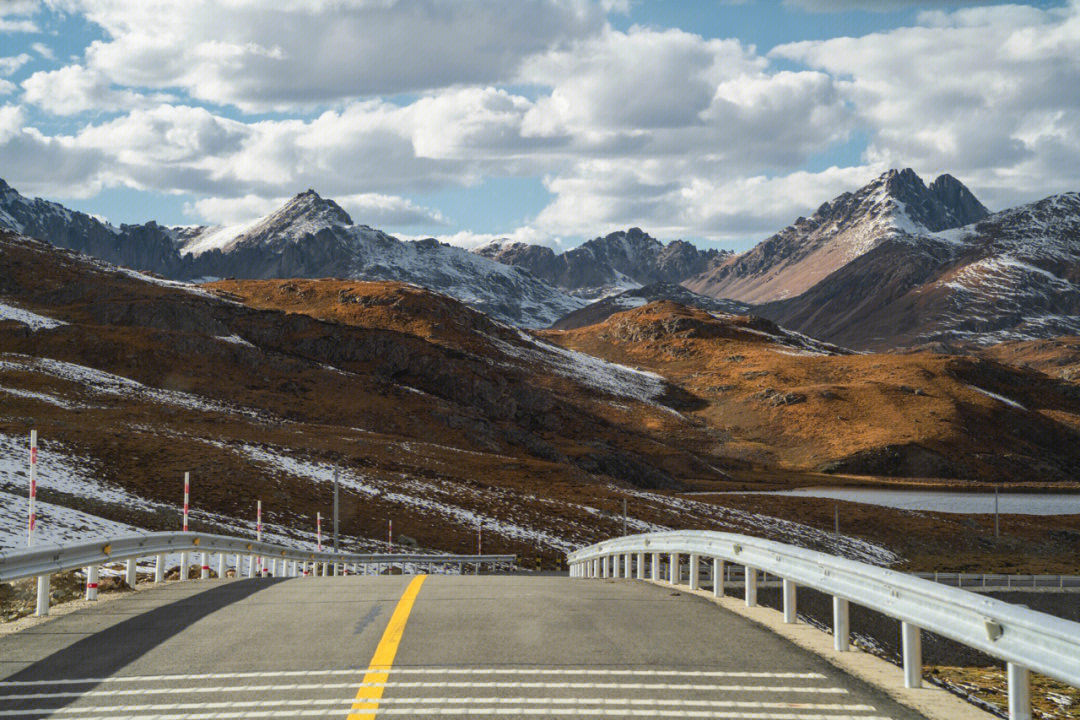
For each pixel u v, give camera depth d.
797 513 120.12
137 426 110.44
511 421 197.88
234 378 169.75
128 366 163.75
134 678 9.11
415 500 92.56
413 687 8.67
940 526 119.25
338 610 13.01
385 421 164.12
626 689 8.64
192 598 14.50
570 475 128.75
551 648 10.36
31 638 11.14
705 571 64.44
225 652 10.21
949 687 9.17
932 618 8.52
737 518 113.12
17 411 113.19
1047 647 7.09
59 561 13.37
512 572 67.44
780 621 12.29
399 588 15.93
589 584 17.27
